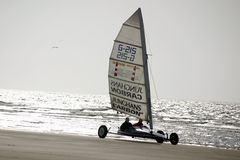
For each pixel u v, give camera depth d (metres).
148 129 115.88
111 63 123.56
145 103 118.81
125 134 114.44
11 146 68.81
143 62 119.50
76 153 66.12
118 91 122.88
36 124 194.00
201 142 177.75
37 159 53.72
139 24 120.06
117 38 122.31
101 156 64.88
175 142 113.12
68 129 180.88
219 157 83.12
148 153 78.19
